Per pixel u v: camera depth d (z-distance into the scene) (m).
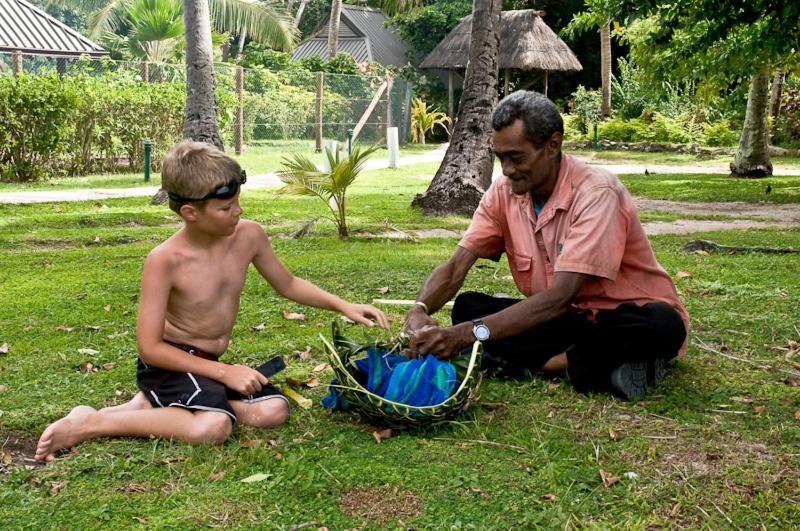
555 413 3.67
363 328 5.09
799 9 11.52
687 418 3.62
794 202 12.95
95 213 10.64
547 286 3.98
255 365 4.40
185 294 3.49
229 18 26.84
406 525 2.72
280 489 2.96
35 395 3.91
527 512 2.79
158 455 3.20
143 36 23.56
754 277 6.55
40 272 6.97
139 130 16.55
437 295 4.13
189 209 3.34
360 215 10.74
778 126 24.64
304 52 35.84
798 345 4.66
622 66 29.81
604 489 2.97
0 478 3.06
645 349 3.72
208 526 2.72
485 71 10.70
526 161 3.71
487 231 4.14
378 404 3.34
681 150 25.16
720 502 2.89
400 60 35.56
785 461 3.20
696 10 12.47
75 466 3.11
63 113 14.73
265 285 6.23
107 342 4.82
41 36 21.58
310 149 22.48
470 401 3.61
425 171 18.48
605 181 3.81
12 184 14.16
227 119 18.86
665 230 9.91
